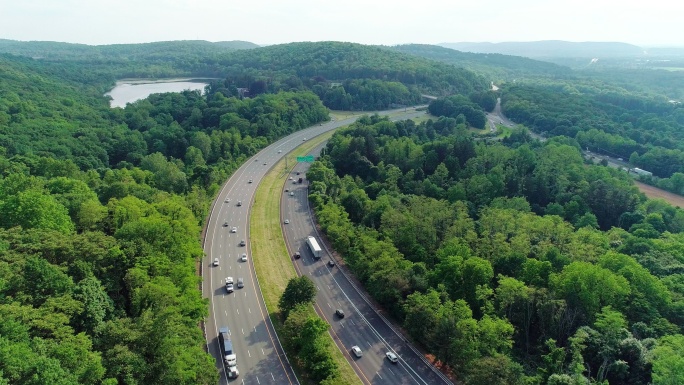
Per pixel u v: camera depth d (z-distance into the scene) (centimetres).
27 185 17450
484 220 19600
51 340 8738
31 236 12075
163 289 11288
